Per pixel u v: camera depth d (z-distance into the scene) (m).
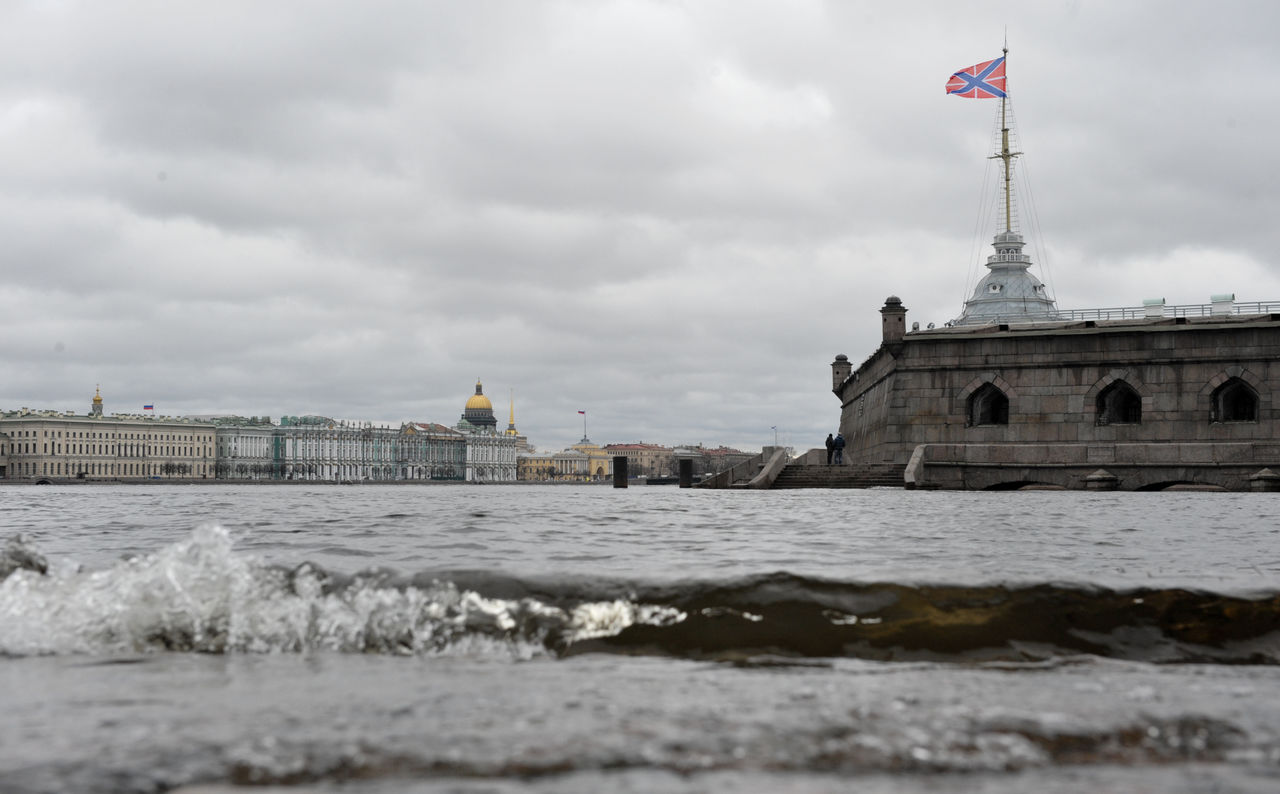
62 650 6.49
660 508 26.34
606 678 5.60
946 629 6.75
